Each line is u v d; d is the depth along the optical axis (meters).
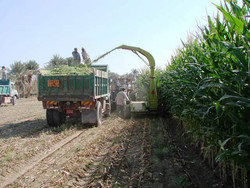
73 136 7.64
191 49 5.36
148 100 10.70
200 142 5.37
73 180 4.30
